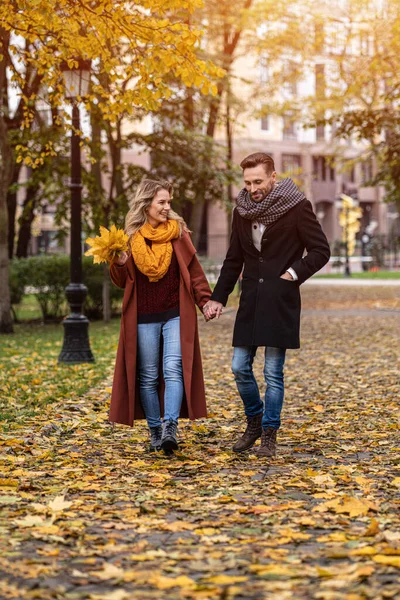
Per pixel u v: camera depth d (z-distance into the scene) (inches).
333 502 209.8
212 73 406.9
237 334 273.3
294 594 147.8
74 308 552.7
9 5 395.9
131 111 440.8
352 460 269.9
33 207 1044.5
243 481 239.8
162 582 152.7
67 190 911.7
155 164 968.3
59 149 861.8
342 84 1428.4
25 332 810.2
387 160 1037.8
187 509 208.7
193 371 277.9
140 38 407.2
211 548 176.7
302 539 182.7
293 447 291.7
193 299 278.5
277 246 270.8
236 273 281.9
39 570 160.1
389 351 609.9
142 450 286.7
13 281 930.1
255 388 280.1
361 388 439.5
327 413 364.8
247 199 273.0
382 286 1584.6
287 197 267.6
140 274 277.1
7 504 211.8
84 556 171.3
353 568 159.3
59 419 343.9
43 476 245.0
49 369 518.0
